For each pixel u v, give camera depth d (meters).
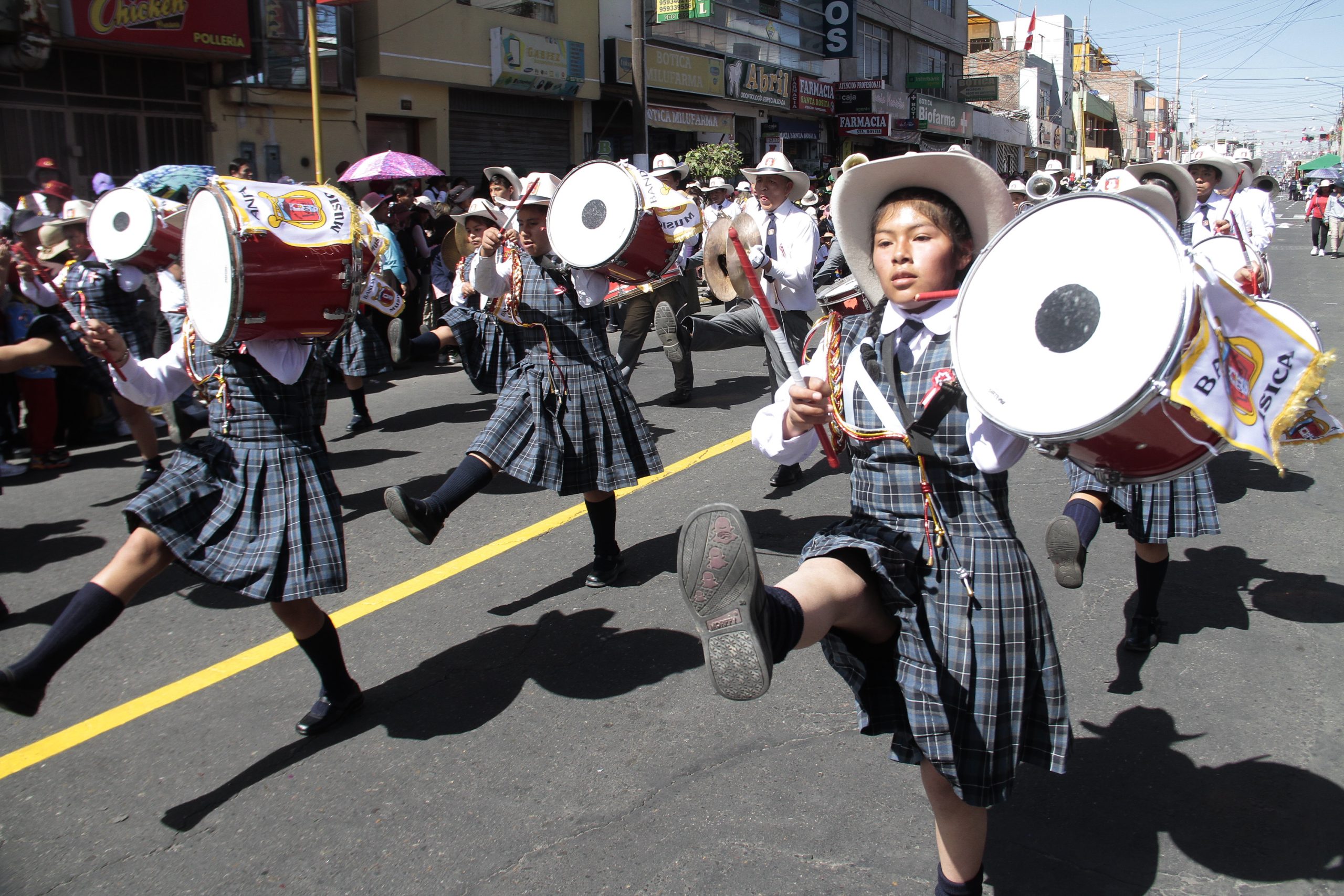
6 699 2.57
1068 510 3.36
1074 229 1.72
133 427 5.89
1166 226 1.62
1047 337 1.72
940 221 2.00
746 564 1.69
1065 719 2.06
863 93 26.97
